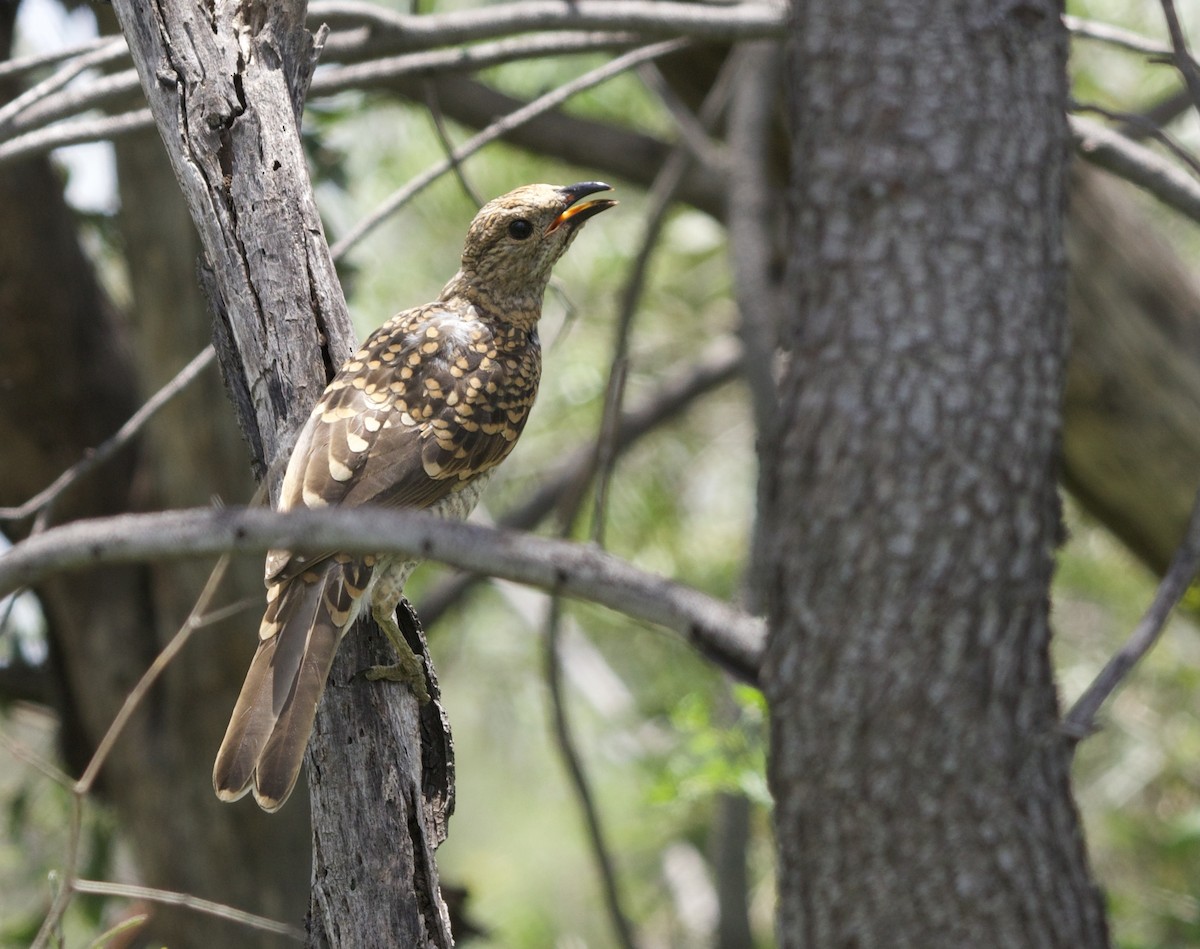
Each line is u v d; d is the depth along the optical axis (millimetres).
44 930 6086
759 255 10070
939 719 4227
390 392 7316
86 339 12781
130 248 11453
